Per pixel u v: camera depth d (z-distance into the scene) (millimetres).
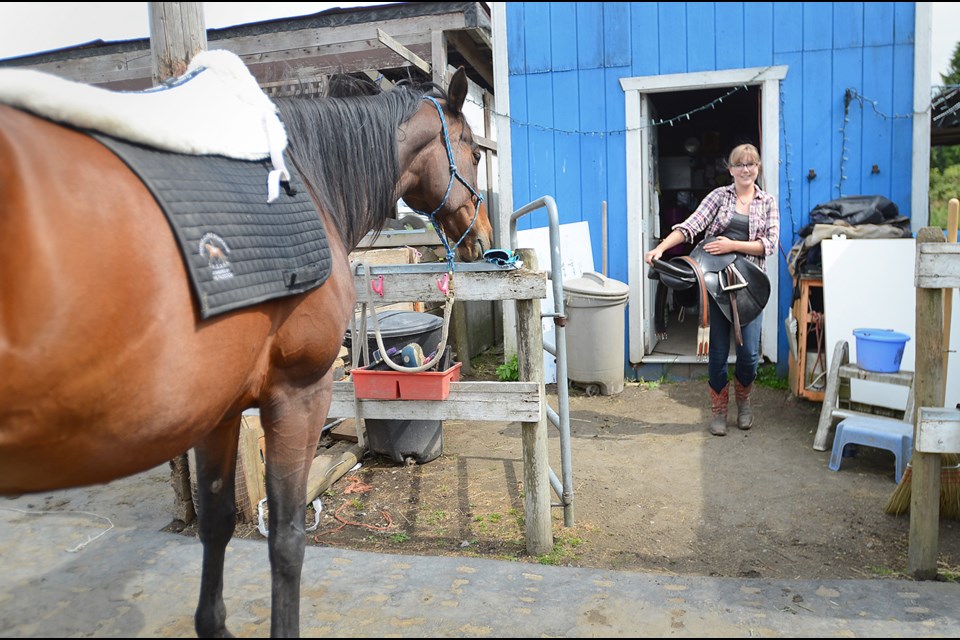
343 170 2066
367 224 2195
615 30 5133
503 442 4113
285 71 2389
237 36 6164
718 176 7914
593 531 2904
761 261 3986
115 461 1221
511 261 2516
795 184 4980
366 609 2209
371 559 2555
